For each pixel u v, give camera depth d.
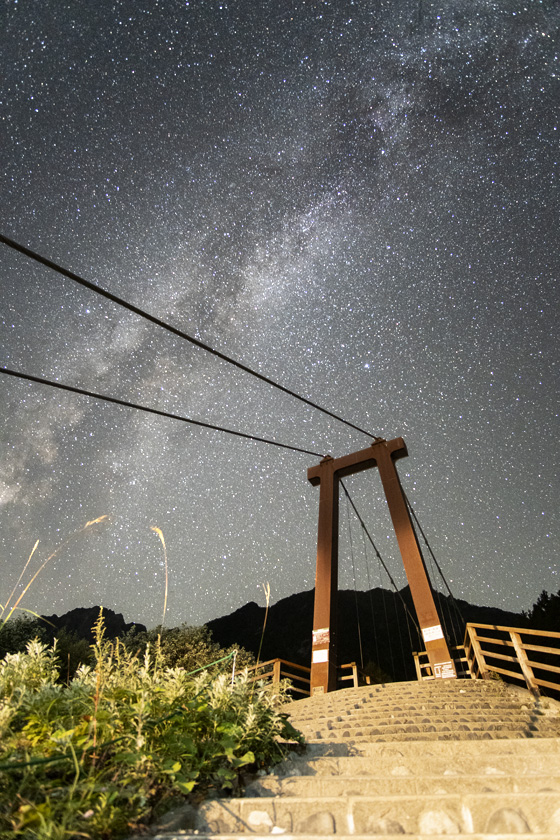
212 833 2.10
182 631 14.98
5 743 2.05
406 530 15.45
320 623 14.89
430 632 13.35
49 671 2.93
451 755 3.36
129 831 1.90
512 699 7.27
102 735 2.32
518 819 1.95
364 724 5.54
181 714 2.64
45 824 1.60
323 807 2.21
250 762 2.72
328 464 18.64
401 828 2.08
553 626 16.94
